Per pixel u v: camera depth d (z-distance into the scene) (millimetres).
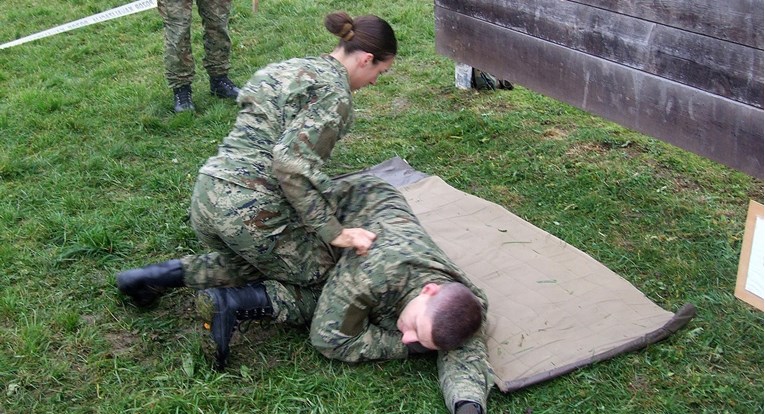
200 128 5203
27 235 3932
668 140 3766
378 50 2967
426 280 2902
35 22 7559
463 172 4594
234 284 3262
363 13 7285
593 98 4168
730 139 3436
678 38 3555
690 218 4062
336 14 2967
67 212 4168
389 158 4738
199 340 3121
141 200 4250
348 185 3311
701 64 3477
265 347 3143
